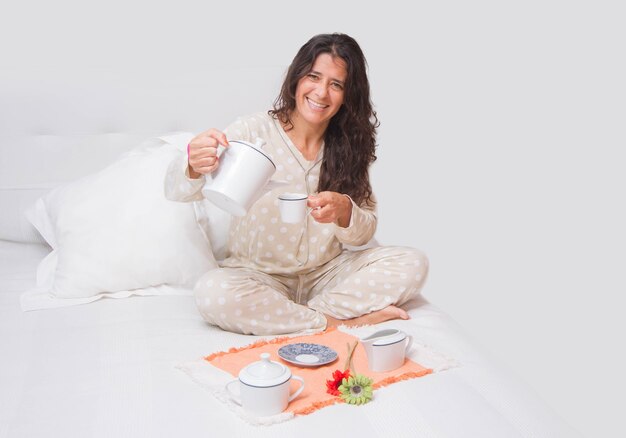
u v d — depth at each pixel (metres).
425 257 3.15
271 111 3.22
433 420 2.26
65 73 3.88
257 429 2.20
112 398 2.35
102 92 3.89
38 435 2.16
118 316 2.96
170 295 3.21
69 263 3.14
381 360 2.54
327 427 2.22
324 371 2.57
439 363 2.61
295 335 2.90
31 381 2.45
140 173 3.37
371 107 3.22
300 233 3.17
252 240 3.18
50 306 3.05
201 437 2.15
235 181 2.58
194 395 2.38
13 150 3.76
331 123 3.22
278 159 3.17
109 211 3.25
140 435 2.16
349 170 3.21
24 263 3.52
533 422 2.29
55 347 2.68
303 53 3.05
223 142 2.60
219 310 2.84
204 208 3.52
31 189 3.74
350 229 3.05
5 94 3.77
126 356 2.63
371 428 2.22
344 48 3.03
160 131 3.96
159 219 3.25
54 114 3.83
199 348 2.72
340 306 3.07
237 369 2.55
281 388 2.26
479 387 2.48
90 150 3.84
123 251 3.17
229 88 4.02
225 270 2.92
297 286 3.27
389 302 3.08
